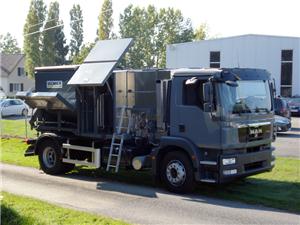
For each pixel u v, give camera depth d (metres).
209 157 10.63
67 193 10.91
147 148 12.01
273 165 11.63
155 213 9.06
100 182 12.42
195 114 10.72
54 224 7.64
